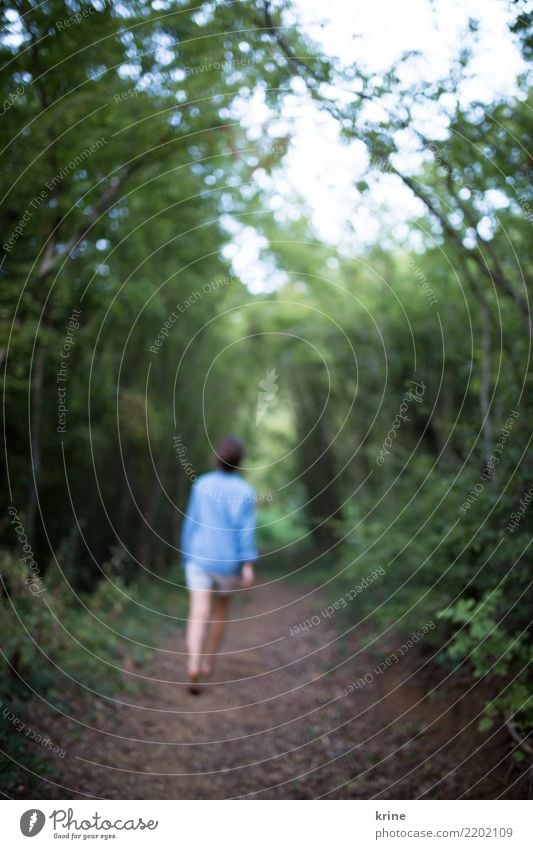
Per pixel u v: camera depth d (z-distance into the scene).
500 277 4.28
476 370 5.64
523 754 2.97
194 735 4.19
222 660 6.16
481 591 4.09
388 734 3.96
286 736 4.16
